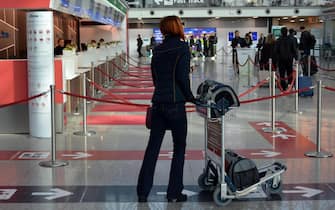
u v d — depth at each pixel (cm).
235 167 558
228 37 4375
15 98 952
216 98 546
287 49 1560
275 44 1593
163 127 565
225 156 580
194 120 1114
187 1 3850
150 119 573
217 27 4372
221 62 3428
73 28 2478
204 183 607
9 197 587
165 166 717
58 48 1234
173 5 3850
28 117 966
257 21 4350
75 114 1206
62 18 2172
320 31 3753
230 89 547
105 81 1911
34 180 656
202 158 768
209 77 2219
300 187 620
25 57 1415
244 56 2281
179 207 551
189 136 940
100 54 2002
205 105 549
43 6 905
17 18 1584
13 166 729
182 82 539
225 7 3841
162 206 554
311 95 1508
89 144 877
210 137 589
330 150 821
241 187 561
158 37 4362
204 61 3597
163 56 545
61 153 808
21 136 950
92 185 632
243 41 2525
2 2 902
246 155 791
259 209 544
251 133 967
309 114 1190
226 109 545
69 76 1173
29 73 928
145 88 1809
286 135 947
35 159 770
